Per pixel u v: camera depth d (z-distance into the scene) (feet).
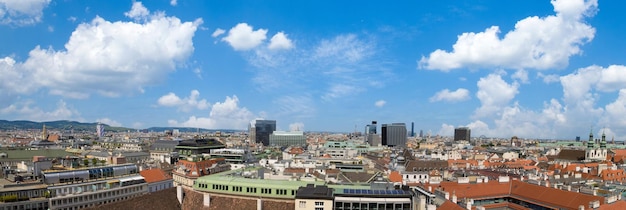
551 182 639.35
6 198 485.15
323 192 456.04
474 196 508.94
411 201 444.14
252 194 520.01
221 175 606.96
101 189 593.42
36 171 593.42
